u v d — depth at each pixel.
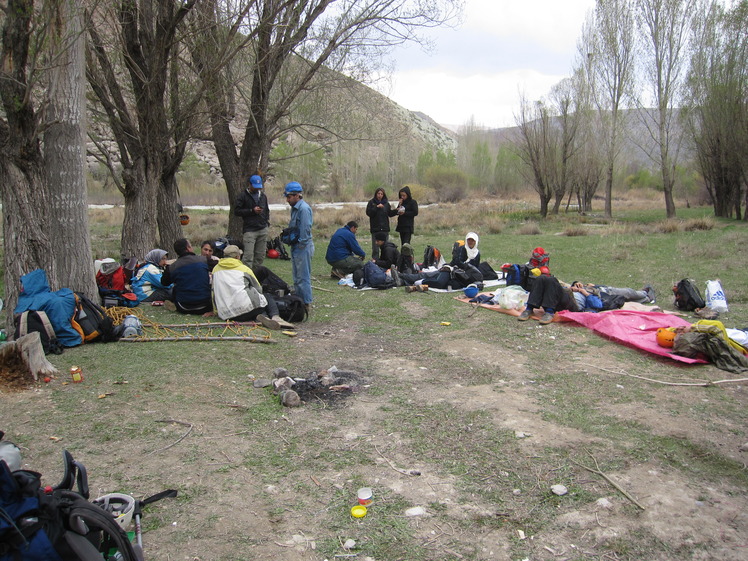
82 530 2.30
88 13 7.80
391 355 6.56
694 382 5.52
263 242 11.19
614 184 55.00
